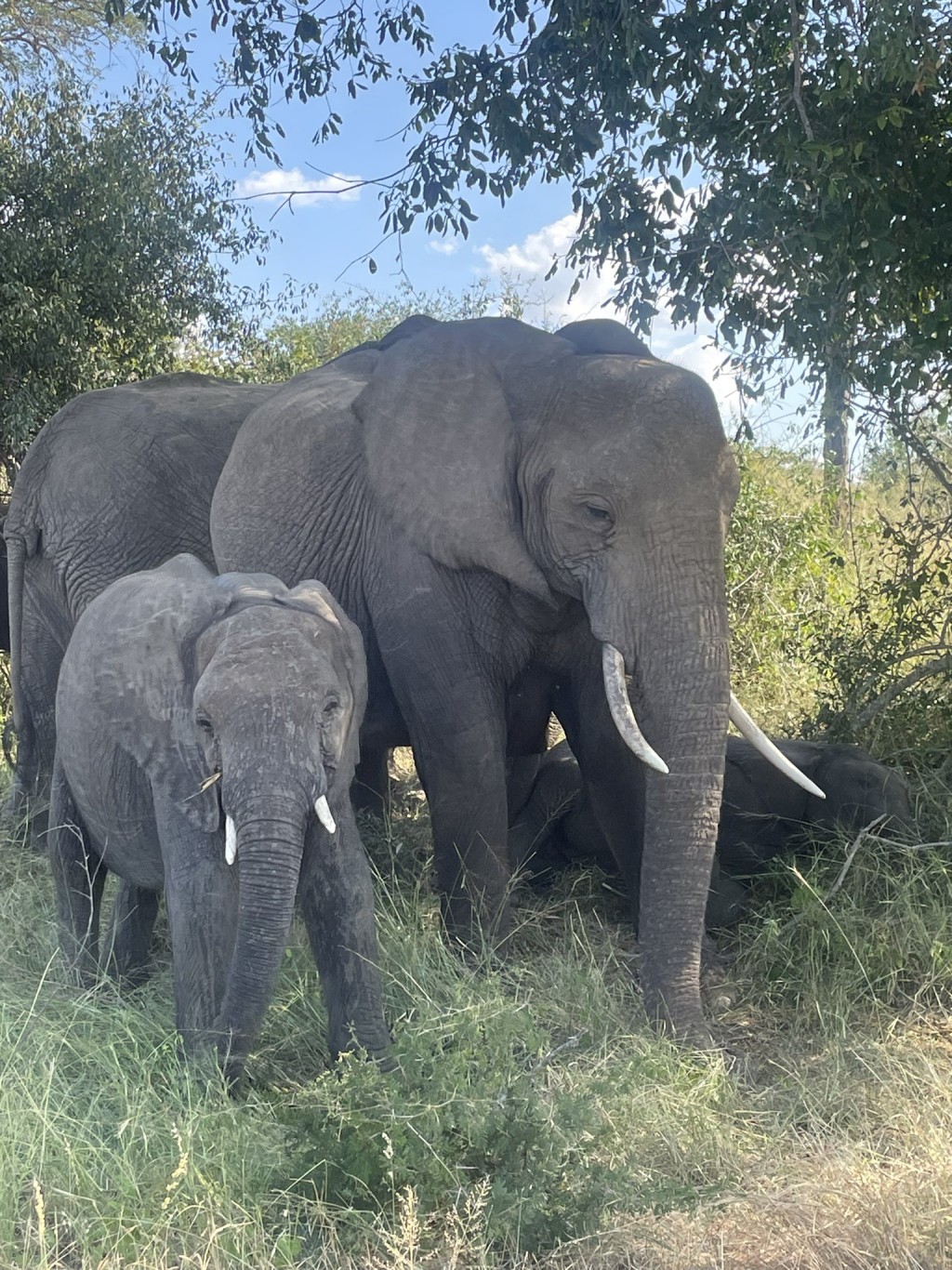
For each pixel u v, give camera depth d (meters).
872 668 6.75
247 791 3.84
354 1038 3.99
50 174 10.00
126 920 4.93
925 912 5.18
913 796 5.98
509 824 6.31
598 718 5.45
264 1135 3.71
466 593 5.33
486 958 5.07
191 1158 3.50
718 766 4.75
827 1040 4.50
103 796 4.64
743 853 5.83
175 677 4.25
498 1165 3.48
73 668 4.80
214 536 6.30
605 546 4.85
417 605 5.35
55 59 11.95
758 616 8.34
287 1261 3.17
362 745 6.02
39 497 7.44
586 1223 3.30
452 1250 3.20
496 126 6.20
